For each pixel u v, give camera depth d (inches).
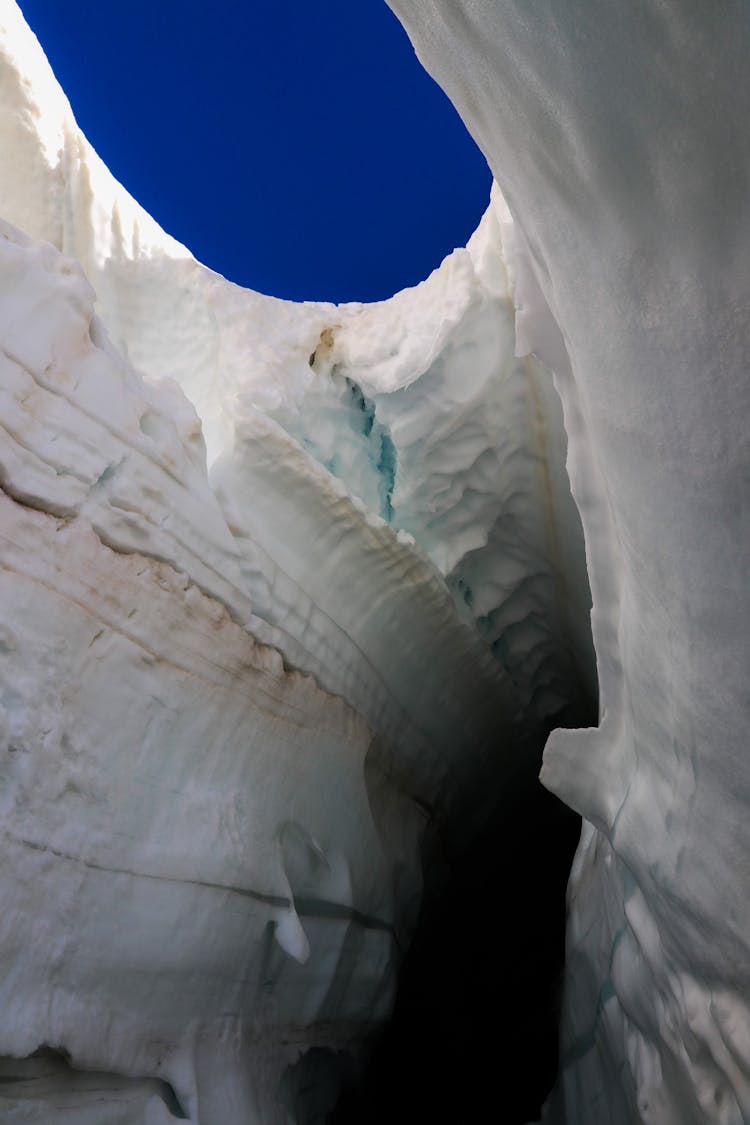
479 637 145.0
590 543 74.2
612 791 83.0
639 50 39.6
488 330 129.0
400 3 51.4
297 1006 105.3
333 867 111.0
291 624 108.6
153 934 82.4
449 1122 156.5
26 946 70.6
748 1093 66.5
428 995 169.8
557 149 47.8
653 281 48.0
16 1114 69.1
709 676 57.7
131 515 83.4
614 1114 100.6
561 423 131.8
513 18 42.9
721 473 49.4
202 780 92.2
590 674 163.3
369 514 118.3
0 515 71.6
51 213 131.8
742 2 35.2
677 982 75.1
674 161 42.4
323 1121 114.9
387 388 129.0
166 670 87.3
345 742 119.8
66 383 79.4
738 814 60.8
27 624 72.4
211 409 131.3
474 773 163.6
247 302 132.6
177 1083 83.4
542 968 191.3
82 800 76.7
